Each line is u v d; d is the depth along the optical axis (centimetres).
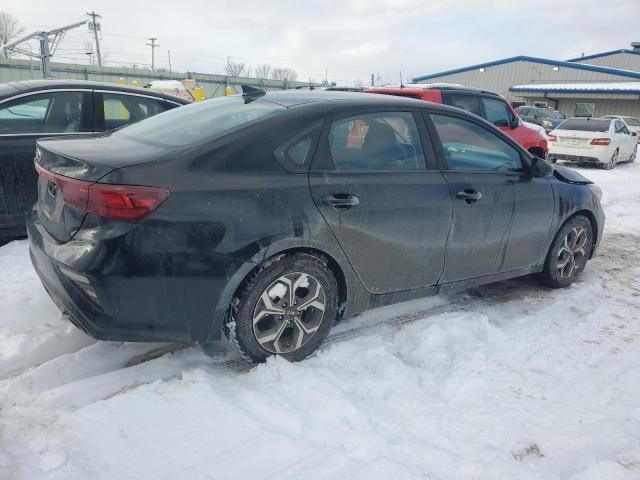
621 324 379
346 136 313
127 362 307
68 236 263
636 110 3181
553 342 345
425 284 354
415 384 292
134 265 249
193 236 258
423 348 333
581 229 449
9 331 328
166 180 255
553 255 432
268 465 224
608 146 1378
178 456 227
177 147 276
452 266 361
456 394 284
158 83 1862
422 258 342
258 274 280
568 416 267
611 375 308
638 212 796
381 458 229
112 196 245
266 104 321
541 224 408
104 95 529
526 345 339
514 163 398
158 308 260
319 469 222
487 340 348
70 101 511
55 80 524
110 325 255
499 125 890
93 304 256
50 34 3023
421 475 223
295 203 283
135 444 232
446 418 262
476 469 227
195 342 278
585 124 1455
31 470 214
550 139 1443
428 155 347
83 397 266
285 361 297
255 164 279
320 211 291
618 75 3506
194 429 244
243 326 283
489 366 310
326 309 310
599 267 516
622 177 1237
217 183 266
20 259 448
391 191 319
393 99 345
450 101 817
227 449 233
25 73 3825
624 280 479
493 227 373
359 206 305
